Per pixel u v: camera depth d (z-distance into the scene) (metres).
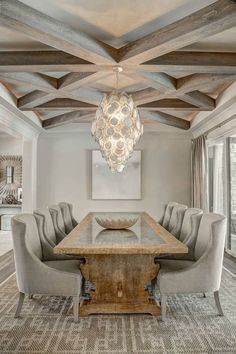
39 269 2.95
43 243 3.52
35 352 2.41
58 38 2.75
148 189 7.58
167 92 4.43
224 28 2.56
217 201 6.86
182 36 2.70
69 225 5.20
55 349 2.46
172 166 7.59
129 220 3.73
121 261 3.15
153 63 3.41
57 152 7.61
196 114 6.47
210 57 3.46
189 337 2.66
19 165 9.28
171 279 2.95
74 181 7.59
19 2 2.41
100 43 3.15
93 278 3.15
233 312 3.18
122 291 3.14
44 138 7.61
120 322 2.95
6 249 6.35
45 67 3.47
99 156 7.52
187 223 3.95
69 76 4.09
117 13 2.70
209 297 3.61
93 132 4.03
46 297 3.60
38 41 3.02
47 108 5.29
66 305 3.36
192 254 3.52
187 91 4.37
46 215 3.95
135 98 4.91
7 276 4.48
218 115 5.63
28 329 2.80
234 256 5.62
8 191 9.27
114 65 3.42
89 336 2.67
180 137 7.59
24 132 6.54
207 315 3.11
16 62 3.42
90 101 4.89
